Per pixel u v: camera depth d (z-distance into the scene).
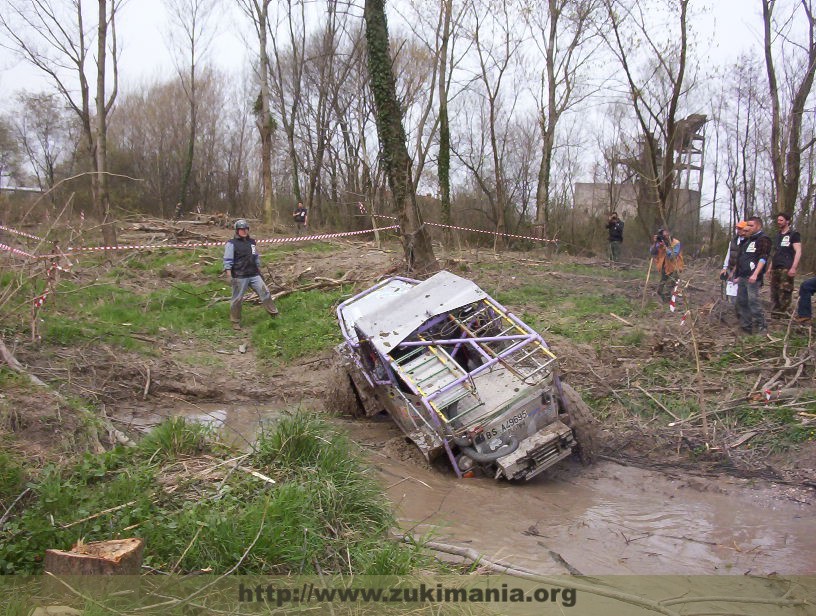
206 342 11.83
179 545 4.38
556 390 7.16
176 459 5.79
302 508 4.84
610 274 17.20
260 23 26.42
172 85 42.25
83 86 19.44
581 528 5.71
